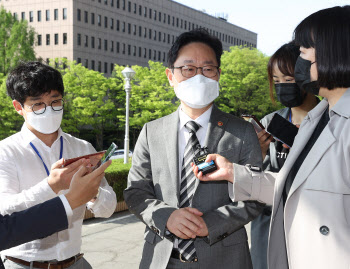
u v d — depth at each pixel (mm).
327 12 1434
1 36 32125
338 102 1439
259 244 2553
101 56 53219
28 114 1893
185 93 1936
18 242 1326
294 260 1467
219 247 1831
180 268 1838
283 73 2477
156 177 1965
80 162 1552
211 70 1983
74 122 29969
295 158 1592
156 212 1798
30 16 52219
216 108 2061
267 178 1761
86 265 2168
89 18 51469
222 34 75875
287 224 1502
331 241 1360
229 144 1922
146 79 28172
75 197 1376
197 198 1866
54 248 1875
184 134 2018
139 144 2086
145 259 1948
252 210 1828
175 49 2000
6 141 1933
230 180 1756
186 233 1699
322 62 1410
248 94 31203
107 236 6035
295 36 1538
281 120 2262
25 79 1830
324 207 1383
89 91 28250
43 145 1985
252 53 31109
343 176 1370
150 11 60594
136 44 58500
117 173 7785
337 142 1408
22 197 1596
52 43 50812
